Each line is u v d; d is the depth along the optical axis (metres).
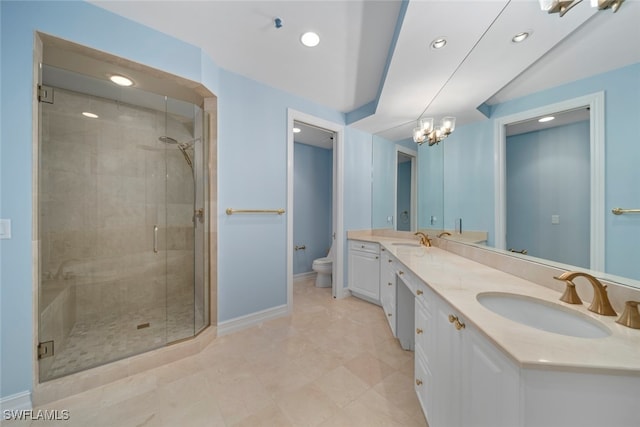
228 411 1.31
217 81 2.12
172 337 1.97
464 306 0.94
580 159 1.06
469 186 1.94
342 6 1.46
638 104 0.84
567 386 0.60
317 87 2.48
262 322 2.44
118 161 2.54
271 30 1.69
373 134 3.48
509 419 0.67
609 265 0.93
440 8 1.20
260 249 2.44
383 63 2.05
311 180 4.24
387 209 3.27
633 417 0.58
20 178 1.32
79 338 1.98
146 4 1.48
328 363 1.76
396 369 1.69
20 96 1.31
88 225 2.37
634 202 0.86
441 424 1.08
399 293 2.01
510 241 1.50
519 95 1.46
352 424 1.23
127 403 1.36
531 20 1.19
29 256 1.34
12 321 1.30
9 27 1.29
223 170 2.19
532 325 1.01
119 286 2.52
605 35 0.94
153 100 2.34
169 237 2.71
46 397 1.35
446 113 2.22
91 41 1.48
